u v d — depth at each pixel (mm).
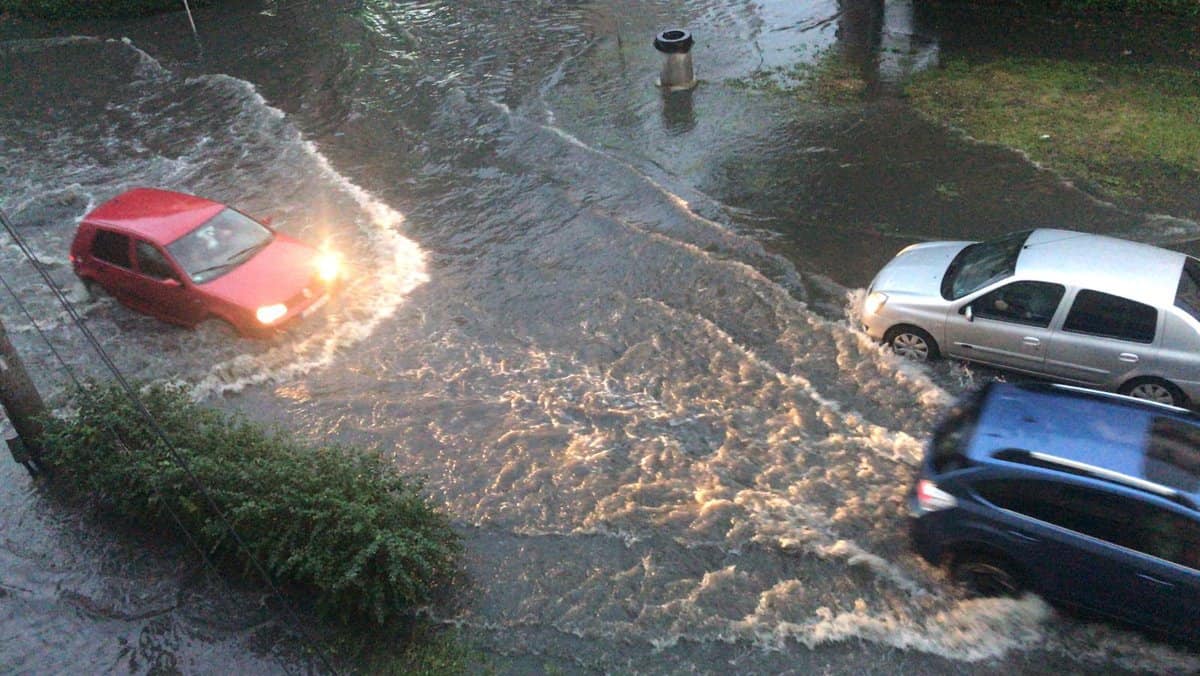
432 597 7074
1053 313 8664
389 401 9617
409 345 10586
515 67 18625
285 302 10750
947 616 6621
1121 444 6477
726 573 7141
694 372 9703
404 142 15992
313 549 6832
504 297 11359
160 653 6676
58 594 7285
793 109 15500
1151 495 6004
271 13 23594
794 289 10969
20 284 12453
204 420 8156
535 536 7680
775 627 6621
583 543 7562
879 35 18094
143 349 10789
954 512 6621
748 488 8070
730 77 17031
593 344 10320
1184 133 13297
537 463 8555
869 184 13086
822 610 6738
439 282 11797
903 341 9625
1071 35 17016
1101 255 8867
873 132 14461
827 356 9773
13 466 8852
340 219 13617
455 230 13070
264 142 16500
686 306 10836
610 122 15812
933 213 12211
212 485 7316
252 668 6504
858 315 10383
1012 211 12031
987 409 7129
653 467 8406
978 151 13547
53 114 18562
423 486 7883
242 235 11516
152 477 7398
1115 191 12203
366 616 6863
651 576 7168
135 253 11117
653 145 14852
